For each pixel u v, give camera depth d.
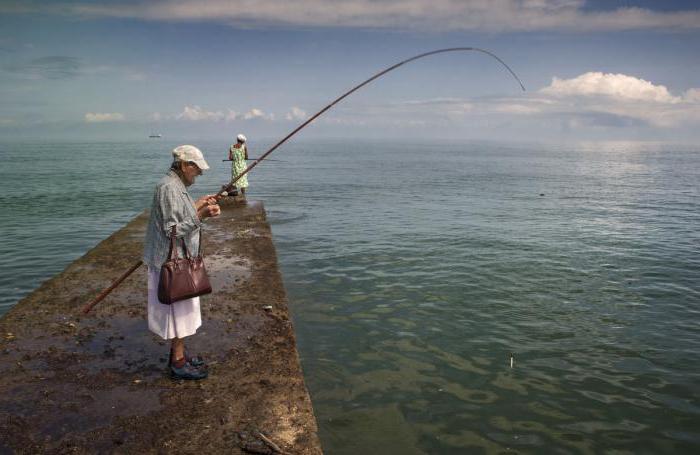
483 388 4.70
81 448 2.65
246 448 2.66
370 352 5.43
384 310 6.75
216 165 49.38
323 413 4.22
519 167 49.03
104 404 3.09
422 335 5.92
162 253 3.18
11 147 116.94
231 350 3.91
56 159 56.09
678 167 51.84
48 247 10.95
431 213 16.12
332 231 12.68
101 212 16.25
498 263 9.33
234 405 3.11
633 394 4.64
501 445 3.85
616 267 9.16
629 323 6.41
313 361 5.20
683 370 5.14
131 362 3.67
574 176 36.53
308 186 26.14
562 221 14.66
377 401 4.44
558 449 3.81
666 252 10.47
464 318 6.49
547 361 5.29
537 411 4.33
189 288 3.17
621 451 3.81
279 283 5.78
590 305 7.07
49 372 3.49
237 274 6.17
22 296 7.59
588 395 4.61
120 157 63.28
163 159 58.28
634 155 93.00
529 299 7.27
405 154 86.31
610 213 16.59
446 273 8.59
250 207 11.94
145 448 2.66
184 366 3.44
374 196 21.34
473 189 25.17
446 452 3.76
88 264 6.63
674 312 6.84
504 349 5.57
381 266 9.07
